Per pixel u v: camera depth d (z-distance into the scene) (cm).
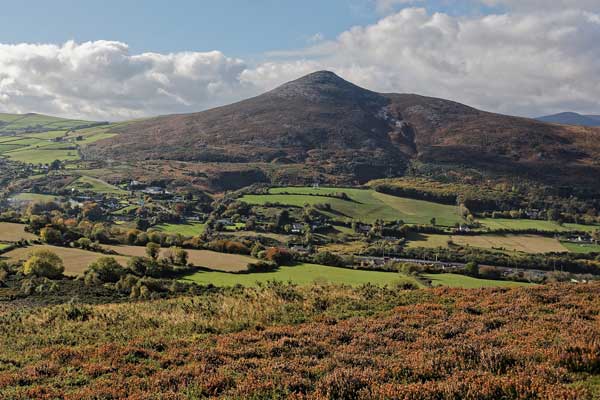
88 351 1505
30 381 1221
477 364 1152
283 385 1053
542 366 1071
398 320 1742
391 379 1059
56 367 1320
